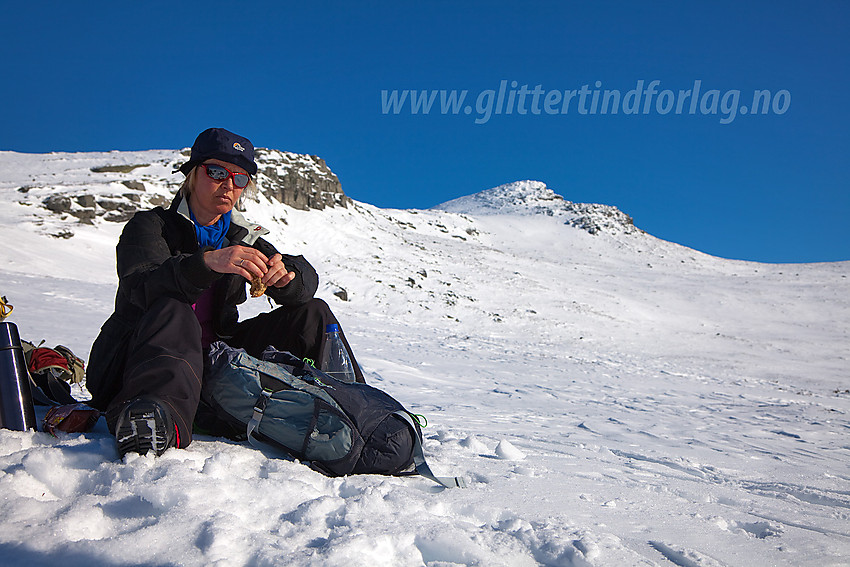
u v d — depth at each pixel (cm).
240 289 229
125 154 4412
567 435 440
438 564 130
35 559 114
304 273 225
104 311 1229
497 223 7931
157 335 182
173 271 188
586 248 7231
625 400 922
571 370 1502
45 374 231
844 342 3666
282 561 117
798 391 1661
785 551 170
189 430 181
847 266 6544
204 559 117
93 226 2942
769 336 3741
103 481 154
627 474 282
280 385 200
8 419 188
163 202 3347
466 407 595
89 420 199
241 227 233
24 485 147
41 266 2200
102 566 113
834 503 284
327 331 232
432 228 6662
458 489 195
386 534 134
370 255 4028
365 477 187
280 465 180
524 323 3183
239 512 142
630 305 4197
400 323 2611
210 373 206
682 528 183
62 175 3538
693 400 1062
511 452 282
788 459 439
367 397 202
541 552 142
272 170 4559
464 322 2983
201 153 217
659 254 7206
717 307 4528
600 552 139
